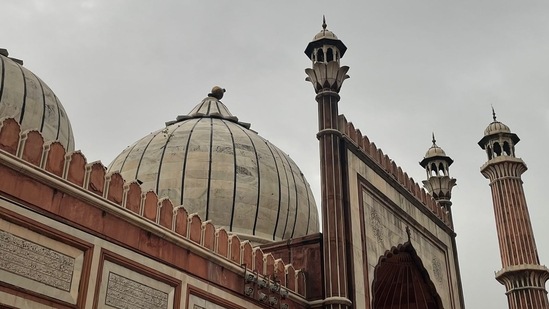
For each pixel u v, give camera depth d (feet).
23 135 19.93
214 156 43.32
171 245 24.35
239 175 42.73
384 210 37.73
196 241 25.72
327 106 35.19
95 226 21.44
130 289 22.11
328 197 32.94
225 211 41.27
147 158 44.27
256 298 27.89
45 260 19.52
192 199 41.29
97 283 20.90
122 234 22.39
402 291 42.14
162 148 44.62
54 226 19.98
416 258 39.99
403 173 42.19
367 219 35.19
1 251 18.28
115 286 21.57
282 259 33.30
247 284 27.61
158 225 23.86
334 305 30.17
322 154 34.09
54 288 19.54
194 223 25.95
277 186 43.86
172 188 41.81
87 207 21.38
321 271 31.83
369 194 36.40
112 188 22.59
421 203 43.27
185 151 43.73
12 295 18.26
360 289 32.09
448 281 43.88
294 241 33.42
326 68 35.96
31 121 34.71
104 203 21.89
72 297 20.04
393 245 37.37
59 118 36.86
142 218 23.22
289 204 43.88
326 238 32.01
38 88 36.65
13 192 19.03
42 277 19.27
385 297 42.57
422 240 41.83
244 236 40.19
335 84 35.96
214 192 41.57
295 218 43.91
